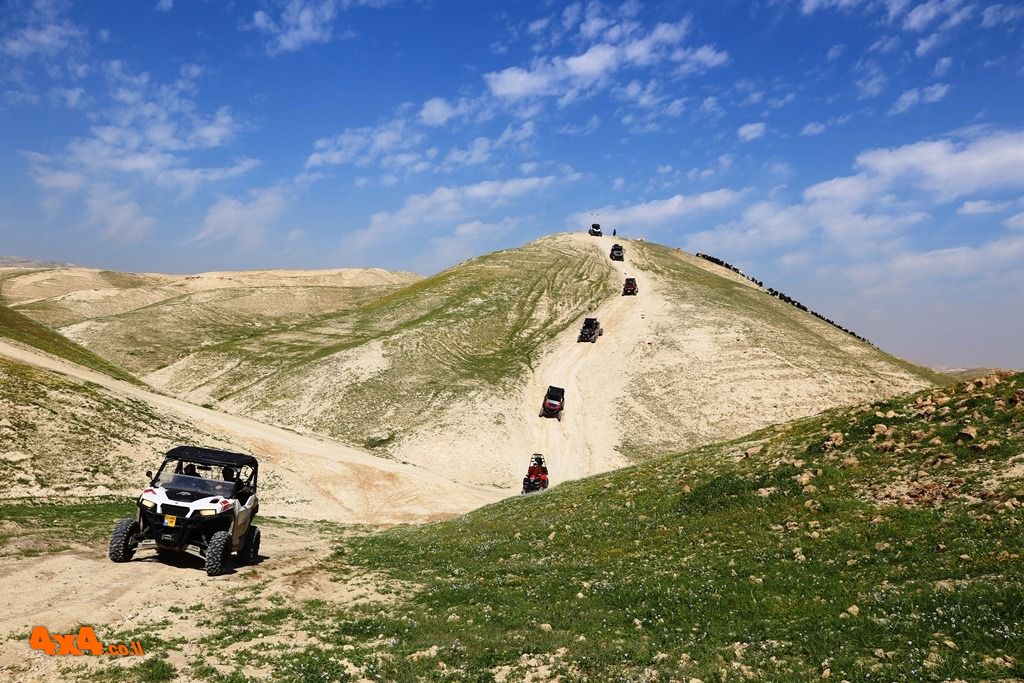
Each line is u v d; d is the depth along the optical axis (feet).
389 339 288.71
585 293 361.10
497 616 44.06
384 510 136.26
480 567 61.77
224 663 32.86
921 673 28.60
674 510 70.18
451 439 211.00
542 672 34.01
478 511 103.40
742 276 483.51
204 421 160.97
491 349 298.15
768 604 40.91
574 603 45.96
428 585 55.57
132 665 30.89
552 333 312.71
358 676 33.01
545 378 265.13
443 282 390.21
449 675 33.88
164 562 52.49
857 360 284.00
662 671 33.09
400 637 40.01
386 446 207.51
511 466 198.70
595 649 36.47
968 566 39.55
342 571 60.64
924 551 44.27
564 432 224.12
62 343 208.64
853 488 60.80
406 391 244.22
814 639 34.68
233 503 52.39
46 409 118.73
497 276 390.01
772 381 246.88
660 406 236.63
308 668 33.04
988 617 32.14
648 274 396.78
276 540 78.33
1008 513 46.09
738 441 95.76
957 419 66.85
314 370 262.47
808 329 323.16
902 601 36.63
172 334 359.66
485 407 232.73
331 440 202.49
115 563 49.75
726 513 64.59
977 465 56.54
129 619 38.11
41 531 60.95
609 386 253.65
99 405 131.44
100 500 95.35
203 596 45.09
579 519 75.56
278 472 141.90
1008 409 64.08
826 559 47.39
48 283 570.87
